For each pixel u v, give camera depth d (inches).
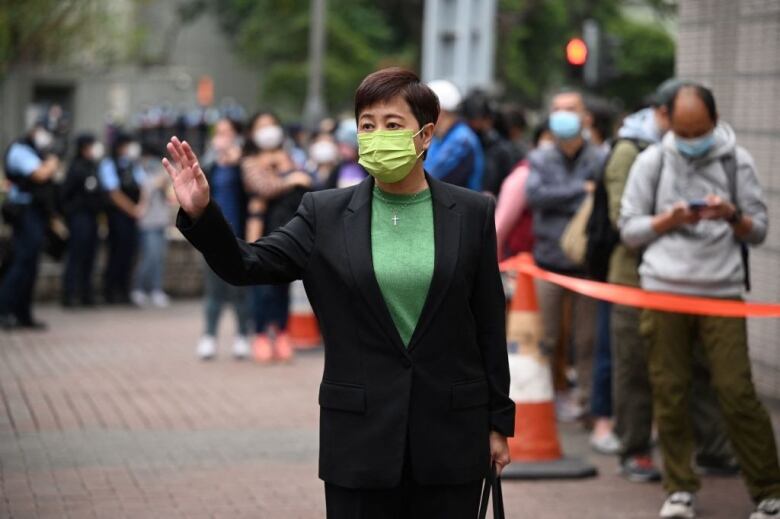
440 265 287.9
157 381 753.0
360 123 291.3
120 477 515.2
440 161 626.8
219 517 458.9
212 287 844.0
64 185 1129.4
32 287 986.1
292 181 792.9
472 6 852.0
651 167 463.8
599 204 519.8
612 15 3563.0
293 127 1273.4
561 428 646.5
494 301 296.4
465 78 851.4
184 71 3560.5
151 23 3459.6
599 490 509.7
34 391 708.7
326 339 292.7
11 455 550.0
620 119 695.7
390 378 286.8
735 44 722.2
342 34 3011.8
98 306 1169.4
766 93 693.3
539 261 625.6
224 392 720.3
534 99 3304.6
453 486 291.3
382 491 290.7
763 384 700.0
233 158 805.9
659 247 460.8
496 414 298.0
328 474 290.2
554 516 469.1
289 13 3093.0
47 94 3048.7
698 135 448.1
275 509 471.2
